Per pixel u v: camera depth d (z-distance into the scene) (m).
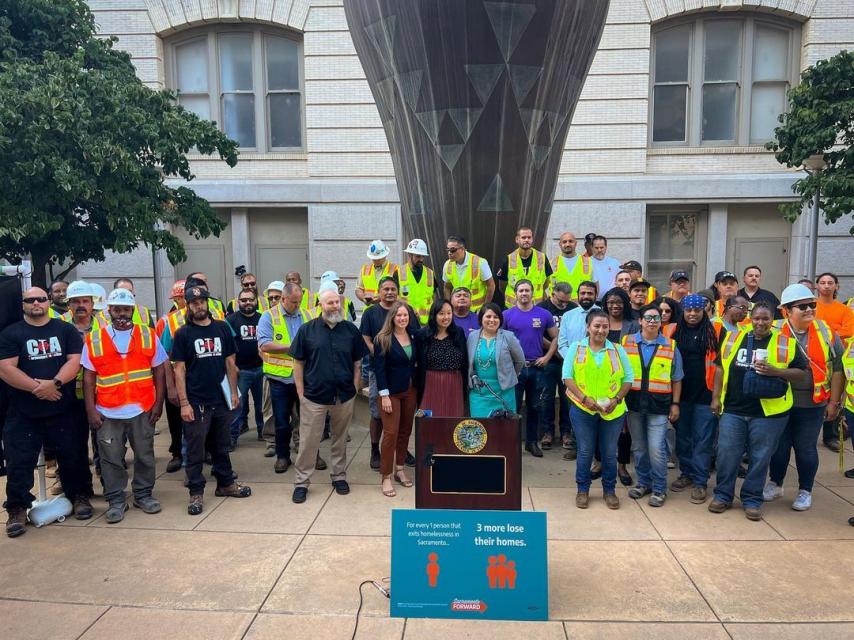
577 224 12.91
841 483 5.56
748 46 12.86
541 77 5.72
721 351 4.89
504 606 3.36
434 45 5.54
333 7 12.97
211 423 5.16
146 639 3.22
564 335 6.00
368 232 13.27
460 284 6.23
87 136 7.25
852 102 8.45
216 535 4.47
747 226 13.23
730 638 3.19
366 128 13.13
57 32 8.44
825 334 4.82
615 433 4.86
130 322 4.90
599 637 3.20
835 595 3.59
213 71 13.51
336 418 5.19
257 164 13.49
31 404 4.64
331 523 4.65
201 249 13.79
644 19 12.53
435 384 5.25
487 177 6.09
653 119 13.10
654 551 4.16
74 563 4.06
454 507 3.54
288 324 5.93
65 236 8.66
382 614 3.43
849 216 12.65
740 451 4.76
